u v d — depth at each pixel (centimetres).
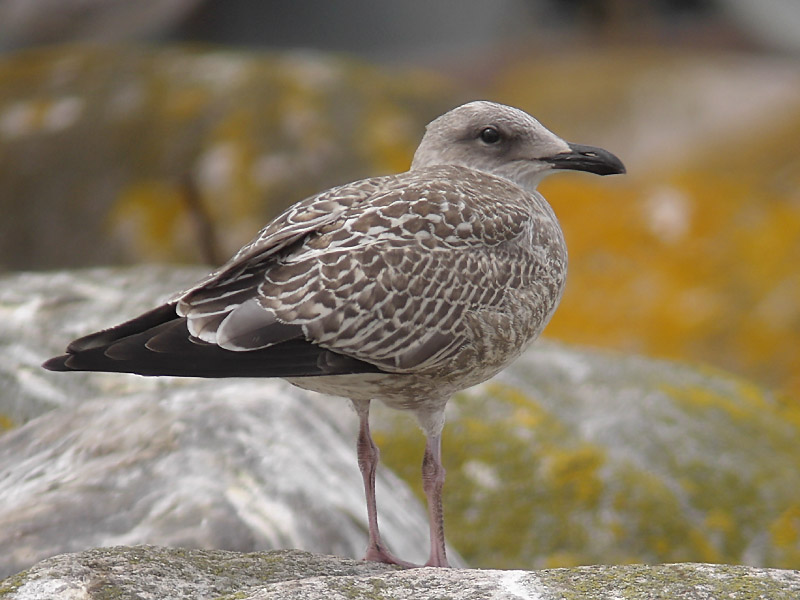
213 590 679
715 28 3384
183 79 2161
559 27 3431
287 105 2106
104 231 2020
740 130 2656
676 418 1284
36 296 1281
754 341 1884
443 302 784
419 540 971
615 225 2116
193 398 1002
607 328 1914
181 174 2042
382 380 797
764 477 1229
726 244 2056
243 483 873
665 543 1151
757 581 640
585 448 1222
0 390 1123
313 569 720
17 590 652
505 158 964
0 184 2072
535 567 1129
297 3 3231
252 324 736
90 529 818
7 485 897
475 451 1214
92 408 995
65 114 2130
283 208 2005
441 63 3259
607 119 2805
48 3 2806
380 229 777
